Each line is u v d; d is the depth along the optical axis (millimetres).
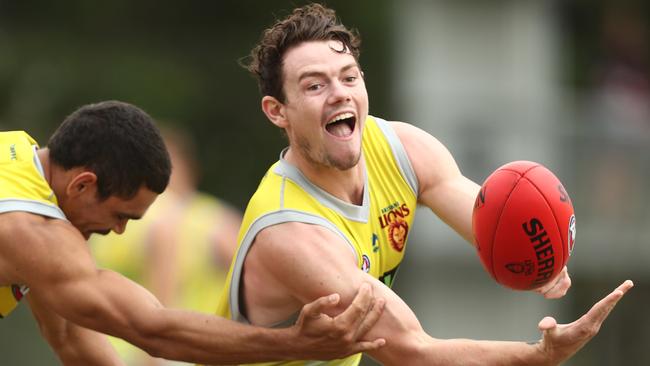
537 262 19375
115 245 32375
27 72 56688
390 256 21250
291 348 19406
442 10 48719
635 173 51281
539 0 51094
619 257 50938
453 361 19078
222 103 57812
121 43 59500
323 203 20328
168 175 20875
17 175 20250
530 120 49375
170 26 60500
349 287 19453
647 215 51188
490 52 49094
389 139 21281
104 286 19875
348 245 20156
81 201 20547
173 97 57000
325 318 19016
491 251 19531
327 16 20234
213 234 32938
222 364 19922
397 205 21188
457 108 48656
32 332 39375
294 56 19984
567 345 18438
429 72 48844
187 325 19781
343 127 20109
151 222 32312
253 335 19500
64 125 20672
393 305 19375
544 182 19469
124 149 20391
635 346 49906
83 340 22766
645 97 56812
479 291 48406
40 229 19906
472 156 48812
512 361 18844
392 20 56594
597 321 18297
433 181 21484
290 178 20453
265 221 20172
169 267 32281
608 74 56562
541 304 48438
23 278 20000
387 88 55969
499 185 19516
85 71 57031
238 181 56938
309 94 19891
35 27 59906
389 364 19641
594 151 50938
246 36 60281
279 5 60438
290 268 19812
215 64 58844
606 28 59375
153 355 20109
